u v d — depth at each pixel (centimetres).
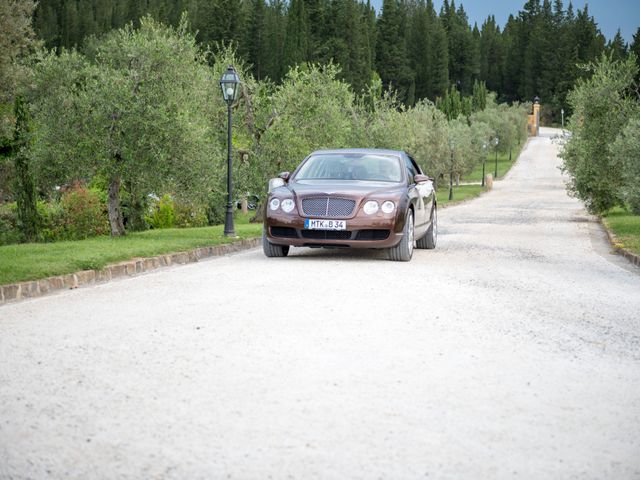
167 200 2541
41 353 559
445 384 490
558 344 615
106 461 356
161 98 1490
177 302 779
